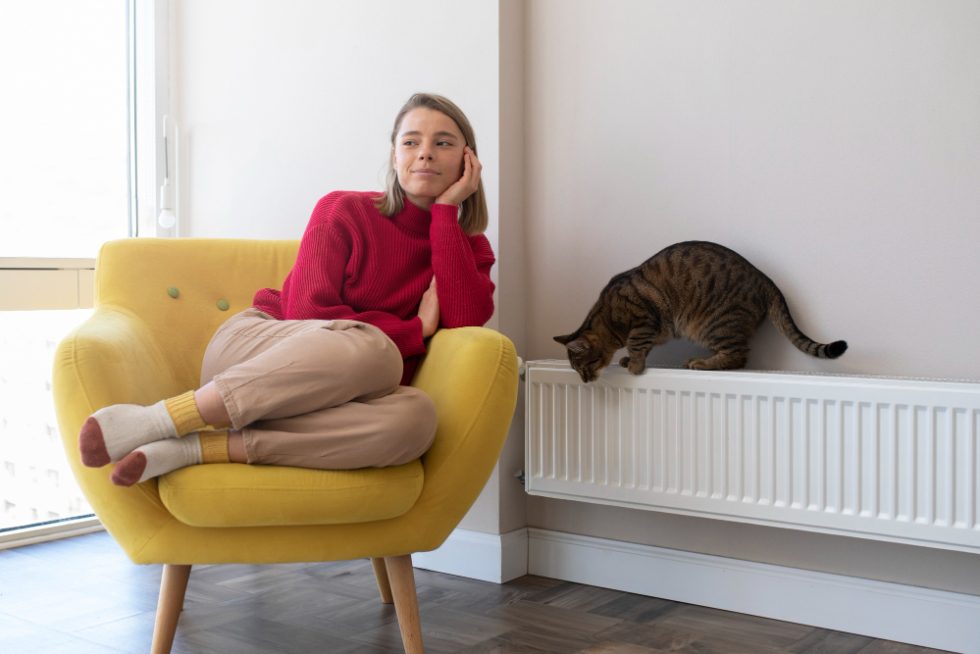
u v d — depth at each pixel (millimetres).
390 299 1994
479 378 1708
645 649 1927
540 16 2463
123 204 2979
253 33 2885
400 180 2023
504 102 2420
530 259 2496
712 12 2207
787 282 2125
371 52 2641
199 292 2129
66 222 2832
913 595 1972
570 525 2453
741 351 2090
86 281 2686
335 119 2723
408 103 2059
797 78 2100
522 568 2484
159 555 1596
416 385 1879
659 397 2104
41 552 2635
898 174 1984
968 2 1903
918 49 1956
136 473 1468
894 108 1985
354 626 2055
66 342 1606
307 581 2387
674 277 2137
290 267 2238
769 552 2162
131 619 2088
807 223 2096
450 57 2482
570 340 2152
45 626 2035
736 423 2002
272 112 2854
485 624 2084
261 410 1529
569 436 2240
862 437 1860
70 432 1573
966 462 1748
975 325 1907
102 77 2922
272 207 2869
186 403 1521
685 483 2076
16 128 2709
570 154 2426
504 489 2430
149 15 2988
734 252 2119
